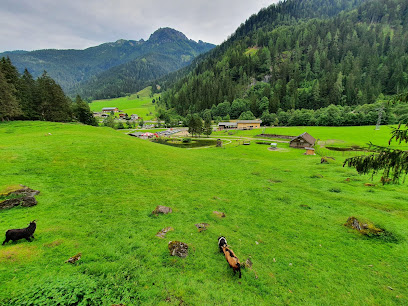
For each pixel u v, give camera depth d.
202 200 22.97
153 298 9.23
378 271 12.67
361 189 27.78
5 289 8.06
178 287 10.17
